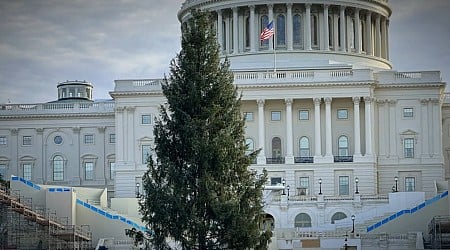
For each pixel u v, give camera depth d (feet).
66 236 302.04
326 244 308.40
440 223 305.12
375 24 502.79
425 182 421.59
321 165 411.95
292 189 410.31
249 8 482.69
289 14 477.77
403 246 304.91
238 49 482.69
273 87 420.36
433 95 424.46
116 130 433.48
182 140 204.74
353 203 360.07
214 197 198.59
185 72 208.44
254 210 203.62
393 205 352.08
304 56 475.31
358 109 419.13
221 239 199.00
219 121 204.64
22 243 301.43
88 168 471.62
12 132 475.31
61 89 549.95
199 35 211.00
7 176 473.67
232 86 209.77
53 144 473.67
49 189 319.06
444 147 464.65
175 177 201.36
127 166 428.56
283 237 322.34
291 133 420.77
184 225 199.11
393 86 424.87
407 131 424.46
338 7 484.74
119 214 341.21
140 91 430.61
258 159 413.80
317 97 419.95
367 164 411.34
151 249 204.13
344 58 481.46
